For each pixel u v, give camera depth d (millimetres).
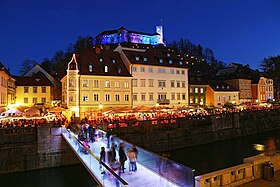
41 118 41750
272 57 108125
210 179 13594
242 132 58156
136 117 46344
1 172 31656
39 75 68250
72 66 52875
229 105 69312
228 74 97188
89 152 19281
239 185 14320
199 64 142375
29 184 28453
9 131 32531
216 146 47625
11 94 57781
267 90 98812
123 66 60125
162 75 63500
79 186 27656
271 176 14906
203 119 50031
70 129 33875
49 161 33906
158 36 160125
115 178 13930
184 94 66938
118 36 146125
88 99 53594
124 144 20859
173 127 44875
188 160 37781
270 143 50094
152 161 16844
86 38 138625
